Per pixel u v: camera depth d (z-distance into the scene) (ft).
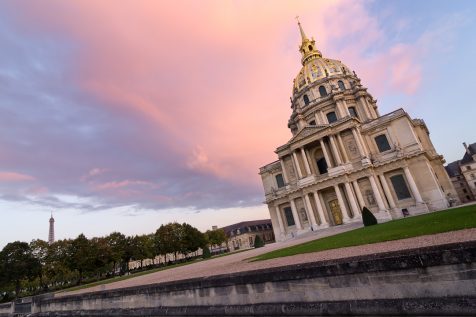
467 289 25.66
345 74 308.60
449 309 26.13
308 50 349.20
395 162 206.39
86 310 71.51
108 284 124.16
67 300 79.46
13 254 221.25
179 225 351.05
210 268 97.81
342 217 216.33
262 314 39.52
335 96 277.03
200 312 46.93
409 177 199.62
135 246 328.70
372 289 31.24
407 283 29.09
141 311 57.31
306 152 247.50
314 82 303.89
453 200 215.51
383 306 29.94
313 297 35.55
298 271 37.24
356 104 287.28
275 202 265.75
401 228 79.82
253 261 85.10
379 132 222.07
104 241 282.15
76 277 311.88
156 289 55.88
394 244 52.01
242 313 41.68
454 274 26.48
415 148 206.08
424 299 27.76
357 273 32.48
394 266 29.96
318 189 226.79
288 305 37.37
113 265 318.45
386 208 200.44
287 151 255.91
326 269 34.76
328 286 34.47
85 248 257.55
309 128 239.91
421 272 28.35
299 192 242.99
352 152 224.53
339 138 228.84
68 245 262.26
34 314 91.04
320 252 66.64
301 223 243.60
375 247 53.98
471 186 358.43
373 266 31.37
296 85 329.52
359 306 31.50
